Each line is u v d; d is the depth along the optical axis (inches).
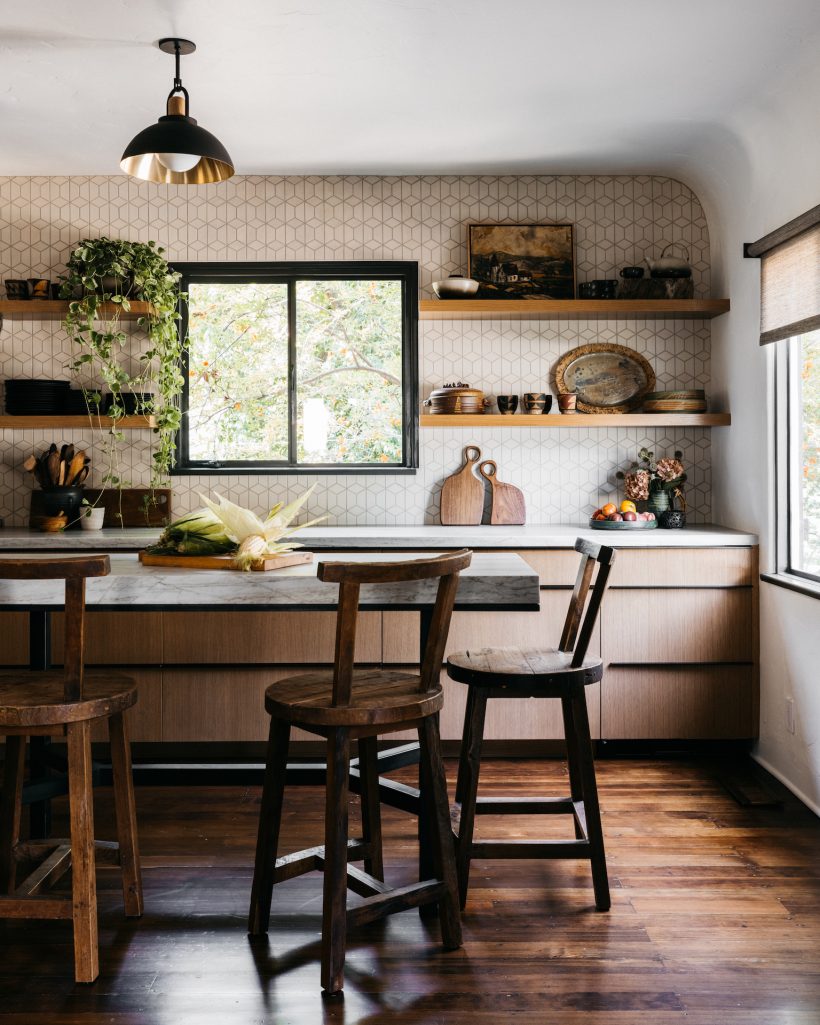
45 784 100.4
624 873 105.7
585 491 175.9
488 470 175.0
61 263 173.3
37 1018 77.0
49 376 173.8
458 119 144.5
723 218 164.7
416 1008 78.4
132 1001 79.5
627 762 148.3
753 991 80.9
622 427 175.3
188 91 133.3
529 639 148.7
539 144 155.9
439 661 85.4
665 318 173.6
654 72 127.0
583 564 105.1
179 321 174.9
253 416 177.0
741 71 126.3
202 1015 77.5
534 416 162.2
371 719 79.4
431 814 86.7
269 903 90.9
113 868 107.6
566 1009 78.2
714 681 149.3
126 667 149.4
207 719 149.6
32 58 121.9
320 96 135.0
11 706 78.7
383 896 83.4
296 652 149.3
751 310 151.5
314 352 176.4
